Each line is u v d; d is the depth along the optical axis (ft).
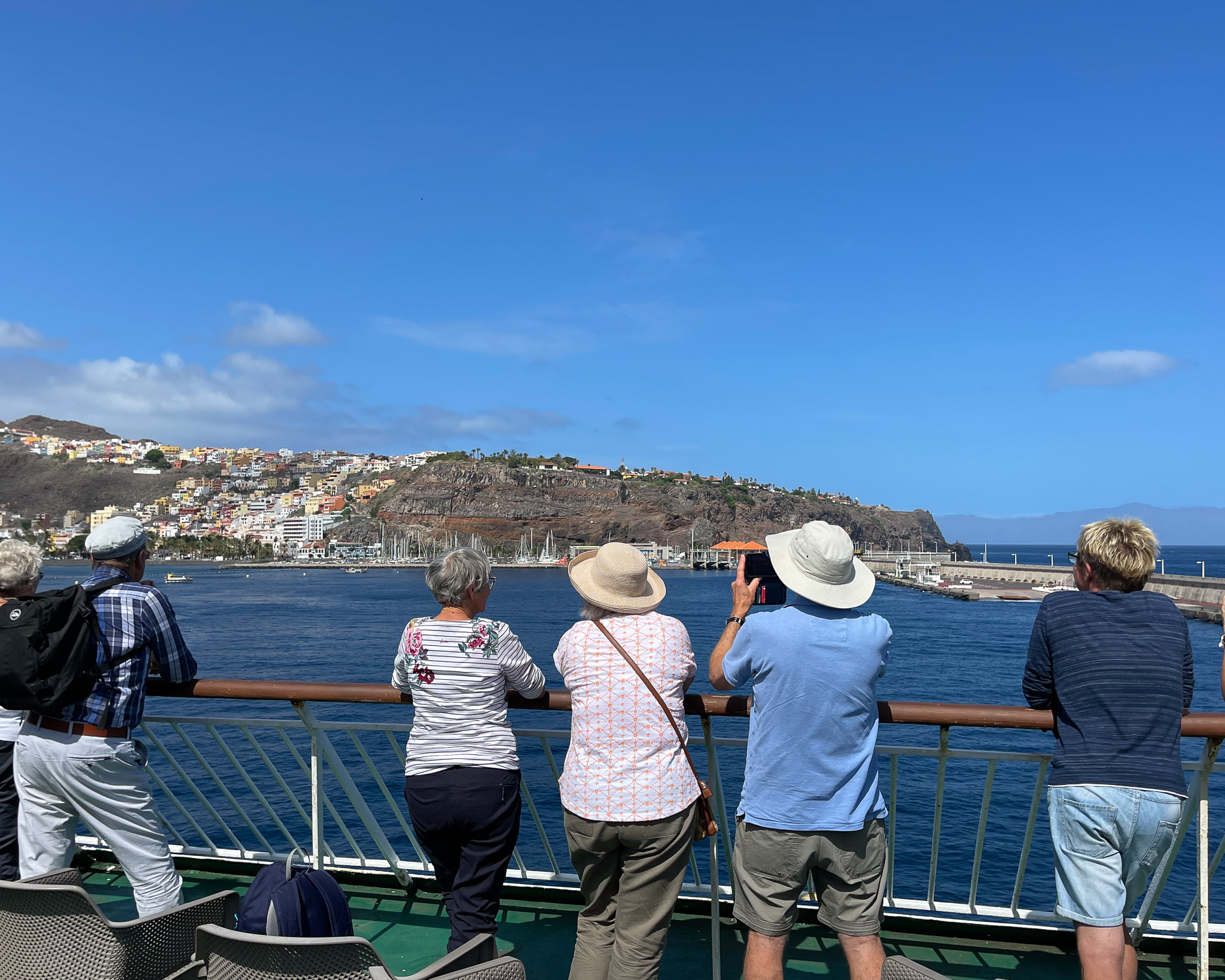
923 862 39.63
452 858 10.17
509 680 10.14
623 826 8.89
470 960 7.63
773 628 8.82
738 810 9.17
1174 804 8.30
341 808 46.01
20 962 7.91
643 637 9.30
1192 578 232.32
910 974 6.72
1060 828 8.73
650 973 9.09
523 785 12.78
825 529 9.05
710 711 10.55
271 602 366.84
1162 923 11.59
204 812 45.19
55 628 9.84
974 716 9.75
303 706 12.23
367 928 12.21
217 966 6.90
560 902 12.87
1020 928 11.68
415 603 354.95
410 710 86.17
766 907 8.90
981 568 497.46
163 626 10.82
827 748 8.66
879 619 9.05
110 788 10.32
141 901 10.77
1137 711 8.45
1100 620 8.75
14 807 11.66
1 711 11.50
